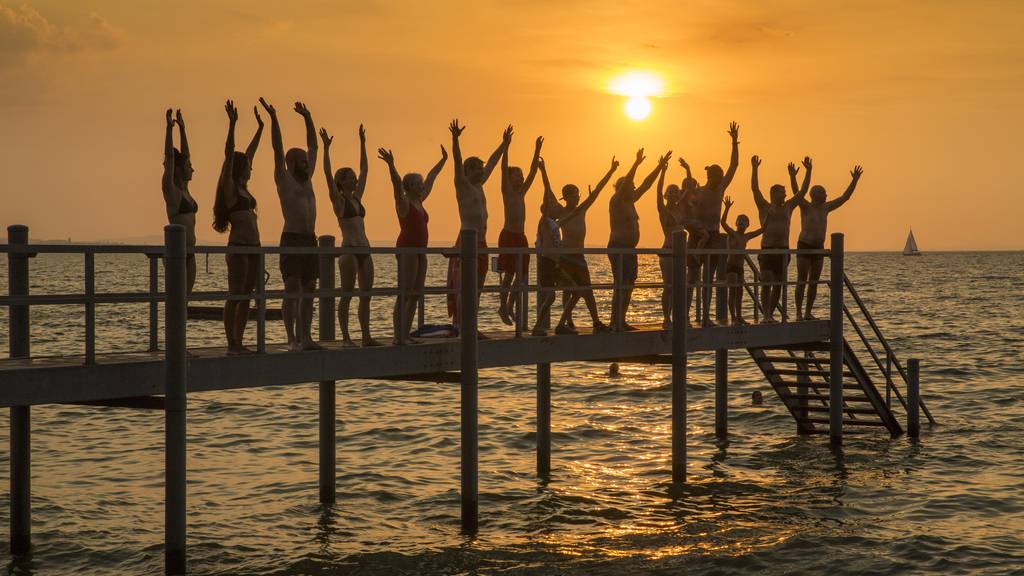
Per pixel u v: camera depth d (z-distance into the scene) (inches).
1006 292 3563.0
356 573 456.8
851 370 781.3
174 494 383.9
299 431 837.2
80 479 641.0
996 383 1149.7
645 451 761.6
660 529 533.6
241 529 529.3
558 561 472.7
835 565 468.8
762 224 709.9
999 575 456.8
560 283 542.6
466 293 476.1
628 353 584.1
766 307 710.5
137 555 478.6
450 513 564.4
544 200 540.4
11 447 476.4
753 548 494.9
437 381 497.7
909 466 702.5
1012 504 590.6
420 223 478.3
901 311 2512.3
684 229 613.9
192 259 417.7
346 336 466.0
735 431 850.8
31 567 460.8
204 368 389.4
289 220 436.1
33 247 348.5
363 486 629.6
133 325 1895.9
